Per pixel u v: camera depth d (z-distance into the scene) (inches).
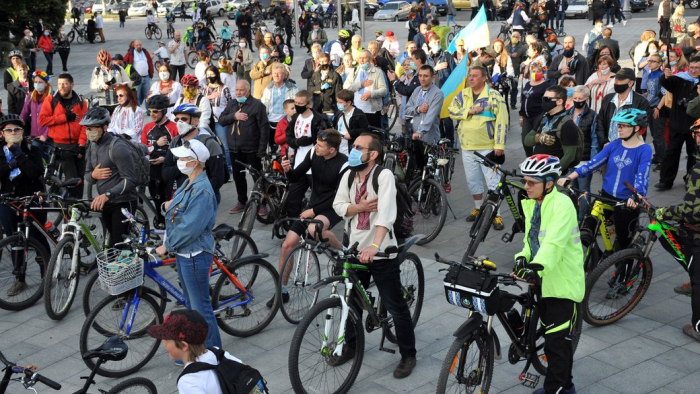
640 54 608.1
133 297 240.2
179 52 893.2
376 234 211.0
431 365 232.7
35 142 407.8
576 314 198.2
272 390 223.1
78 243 287.6
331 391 216.5
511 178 416.2
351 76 481.1
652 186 407.8
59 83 385.7
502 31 1027.3
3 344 266.1
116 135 290.5
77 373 243.4
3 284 301.6
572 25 1336.1
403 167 359.6
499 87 576.1
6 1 1246.3
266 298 266.7
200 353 147.6
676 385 213.9
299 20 1251.8
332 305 211.6
